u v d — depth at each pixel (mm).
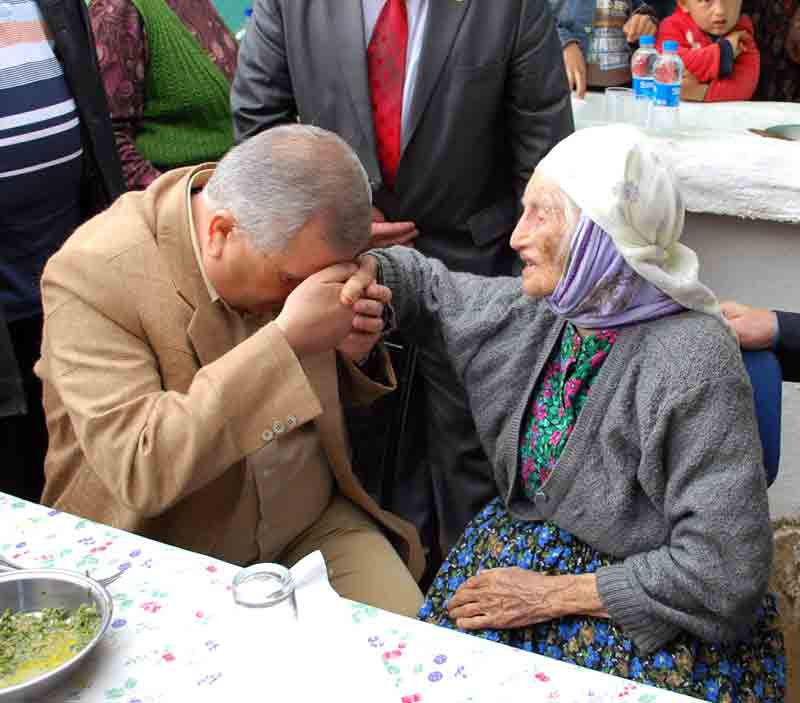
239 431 1311
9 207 2068
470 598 1457
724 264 2197
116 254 1393
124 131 2525
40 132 2074
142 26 2486
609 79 2984
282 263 1335
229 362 1304
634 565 1345
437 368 1844
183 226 1400
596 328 1399
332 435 1612
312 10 1987
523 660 999
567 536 1486
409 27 1949
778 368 1474
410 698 946
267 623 924
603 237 1316
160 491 1317
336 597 1080
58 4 2105
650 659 1357
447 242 2119
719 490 1282
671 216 1339
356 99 1986
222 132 2689
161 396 1339
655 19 2967
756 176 2025
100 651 1017
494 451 1576
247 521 1547
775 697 1412
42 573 1077
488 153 2045
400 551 1816
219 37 2729
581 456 1407
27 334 2209
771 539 1314
